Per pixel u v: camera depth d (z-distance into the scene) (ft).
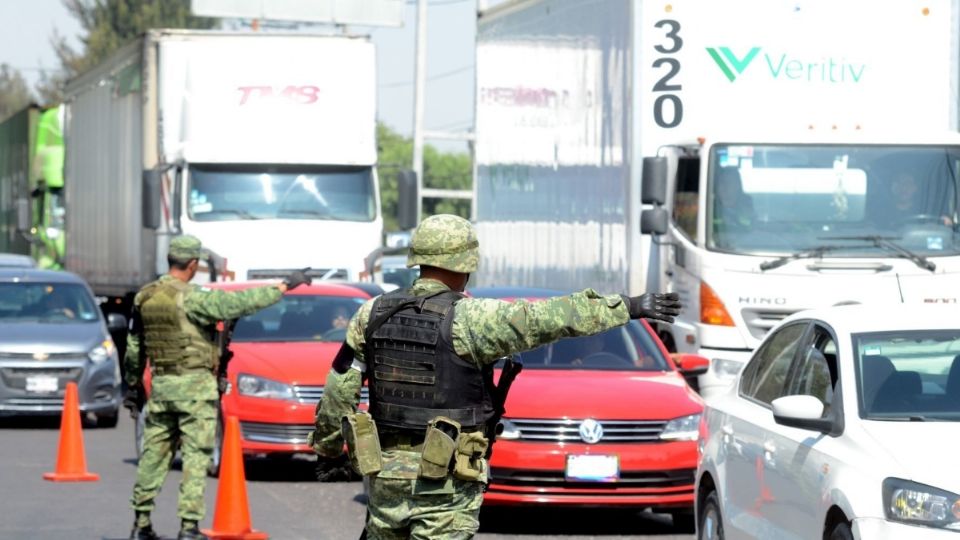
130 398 78.69
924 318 60.03
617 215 117.60
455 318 43.27
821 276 105.81
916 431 53.57
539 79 134.92
